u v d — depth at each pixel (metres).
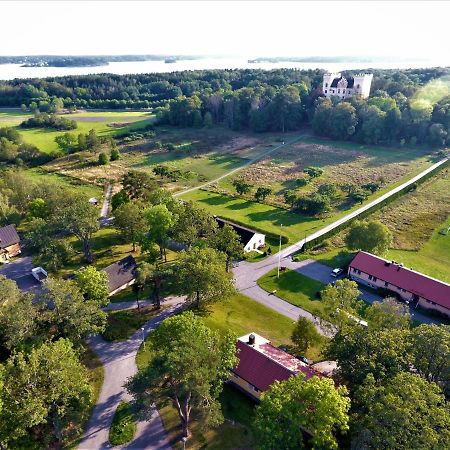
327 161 156.25
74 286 57.75
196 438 46.03
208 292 64.31
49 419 44.34
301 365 51.91
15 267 83.94
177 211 86.19
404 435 32.19
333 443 35.53
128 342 61.69
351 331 47.62
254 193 125.88
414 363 40.66
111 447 44.94
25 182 104.38
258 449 36.78
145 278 66.69
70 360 44.94
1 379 40.31
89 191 126.69
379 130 172.25
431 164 148.50
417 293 72.25
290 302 72.81
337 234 98.88
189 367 39.97
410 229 101.44
